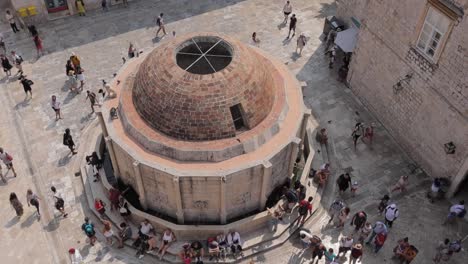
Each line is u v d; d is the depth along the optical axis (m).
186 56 24.77
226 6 41.97
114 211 25.70
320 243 23.45
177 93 22.17
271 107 24.55
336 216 26.08
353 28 35.56
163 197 23.78
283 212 25.23
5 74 34.78
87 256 24.31
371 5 29.52
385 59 29.56
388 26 28.47
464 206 26.56
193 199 23.22
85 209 26.41
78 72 33.06
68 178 27.94
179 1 42.31
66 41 37.75
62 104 32.50
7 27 38.94
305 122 25.77
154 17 40.50
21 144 29.88
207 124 22.22
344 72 34.19
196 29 39.22
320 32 39.16
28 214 26.16
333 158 29.39
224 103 22.16
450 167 26.38
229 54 24.11
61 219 25.94
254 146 22.89
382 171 28.73
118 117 24.59
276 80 26.58
